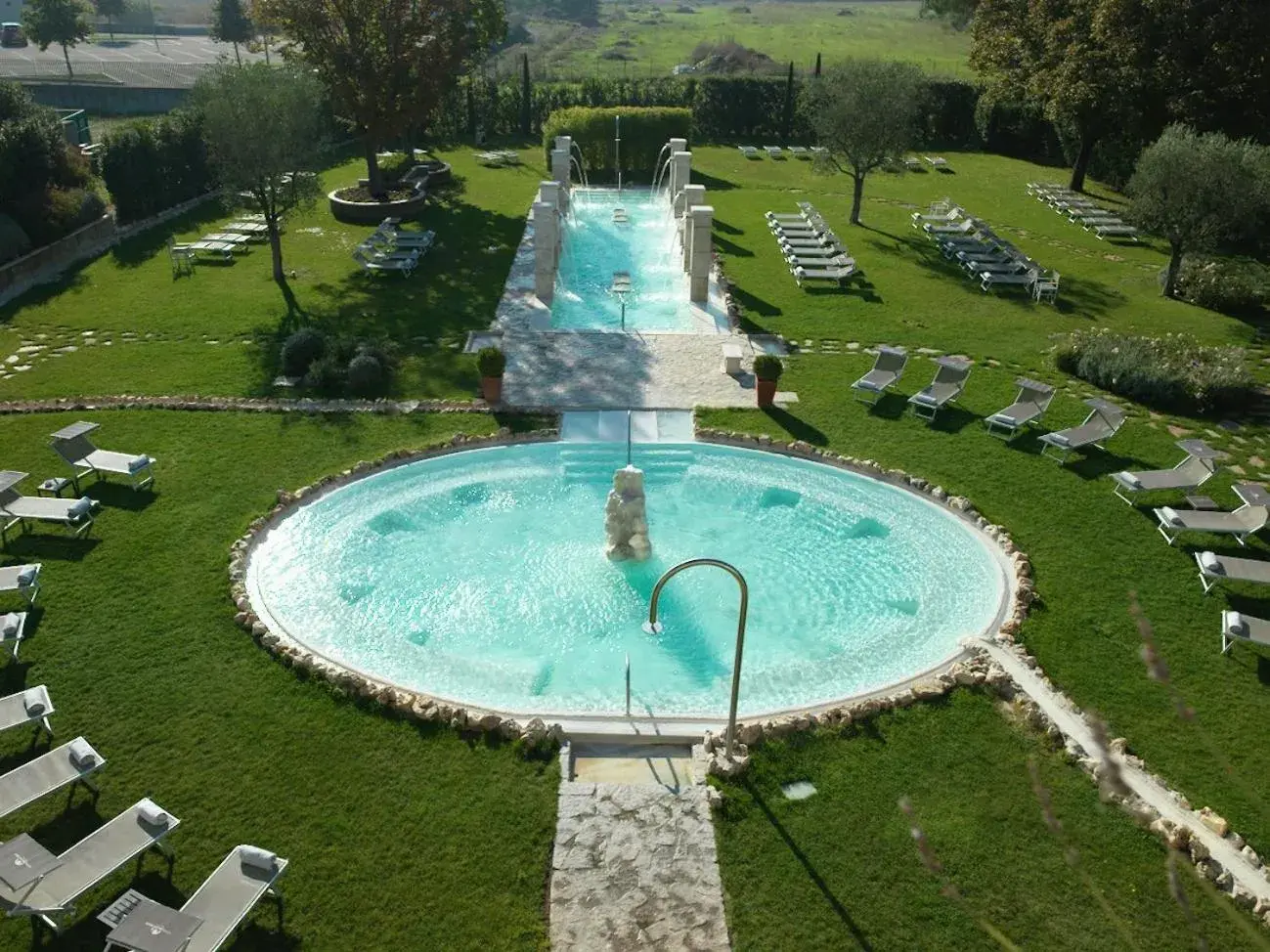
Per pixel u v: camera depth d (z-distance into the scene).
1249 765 10.20
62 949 8.08
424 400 18.64
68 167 29.95
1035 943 8.19
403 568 13.77
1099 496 15.72
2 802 9.00
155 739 10.30
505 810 9.49
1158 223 25.69
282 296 24.58
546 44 90.88
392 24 30.67
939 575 13.77
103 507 14.76
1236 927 8.30
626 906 8.53
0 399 18.41
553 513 15.23
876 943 8.21
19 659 11.45
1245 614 12.76
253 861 8.43
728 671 11.79
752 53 74.56
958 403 18.95
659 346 21.61
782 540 14.63
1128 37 32.31
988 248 29.03
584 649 12.17
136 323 22.61
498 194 36.69
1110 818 9.43
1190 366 19.64
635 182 40.69
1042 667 11.65
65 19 61.94
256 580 13.29
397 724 10.55
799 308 24.36
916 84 32.03
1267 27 29.97
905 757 10.20
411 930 8.28
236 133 23.64
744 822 9.40
